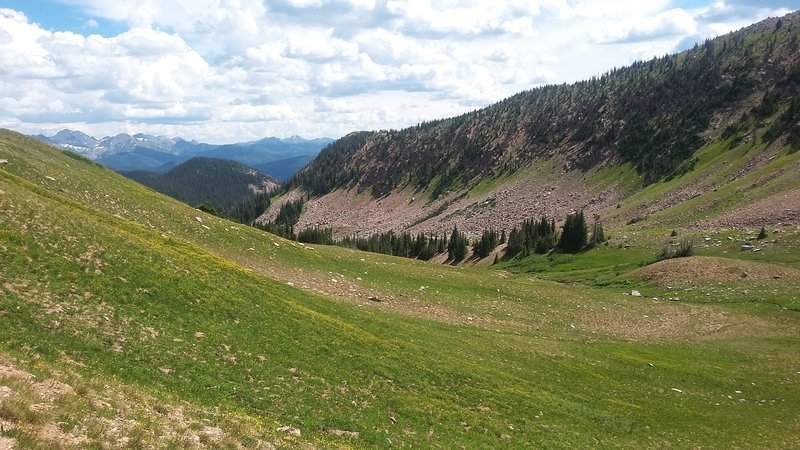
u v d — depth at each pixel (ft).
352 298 177.58
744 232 384.68
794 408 138.82
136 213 193.16
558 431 103.30
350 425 82.17
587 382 137.49
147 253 114.93
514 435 97.04
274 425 72.33
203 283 114.11
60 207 119.03
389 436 83.10
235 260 188.44
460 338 151.33
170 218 204.13
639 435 110.42
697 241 401.29
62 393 52.70
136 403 59.82
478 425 97.04
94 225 116.37
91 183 201.16
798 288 254.06
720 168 639.76
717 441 113.29
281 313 117.80
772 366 172.55
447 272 262.26
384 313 163.73
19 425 42.52
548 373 137.49
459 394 109.40
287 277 185.26
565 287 271.90
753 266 289.74
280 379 89.56
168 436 52.75
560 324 200.44
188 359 83.66
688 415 126.62
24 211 104.58
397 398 98.02
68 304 84.12
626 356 166.50
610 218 655.76
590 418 114.01
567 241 512.22
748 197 472.03
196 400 72.33
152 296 99.60
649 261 371.76
